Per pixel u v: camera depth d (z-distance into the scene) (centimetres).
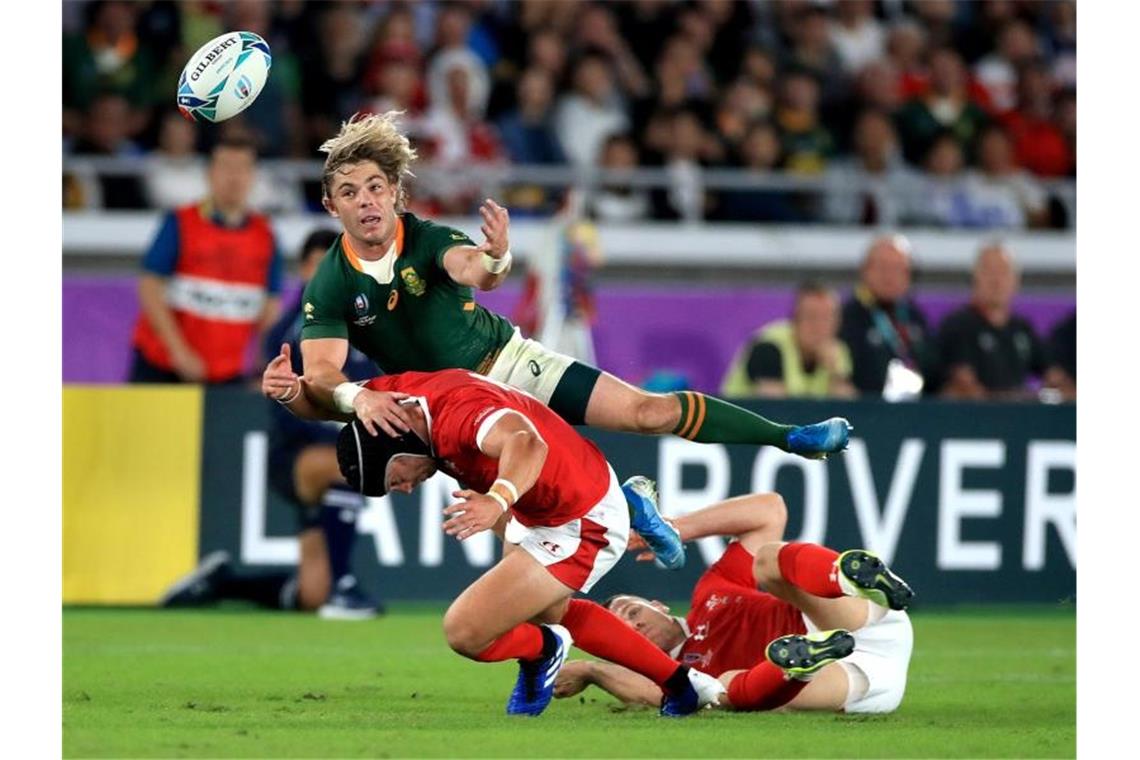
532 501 1758
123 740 1728
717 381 4516
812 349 3650
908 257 3731
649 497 1923
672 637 2044
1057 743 1817
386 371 2031
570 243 4038
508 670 2417
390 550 3194
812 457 2053
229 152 3591
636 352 4478
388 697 2123
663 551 1938
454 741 1723
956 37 5228
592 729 1817
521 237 4491
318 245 2938
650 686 1973
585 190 4650
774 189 4744
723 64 5006
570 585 1786
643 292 4497
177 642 2692
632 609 2045
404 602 3203
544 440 1748
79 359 4306
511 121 4747
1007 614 3247
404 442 1762
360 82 4709
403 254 1945
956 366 3788
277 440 3095
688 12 5000
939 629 3033
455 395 1744
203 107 1953
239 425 3181
